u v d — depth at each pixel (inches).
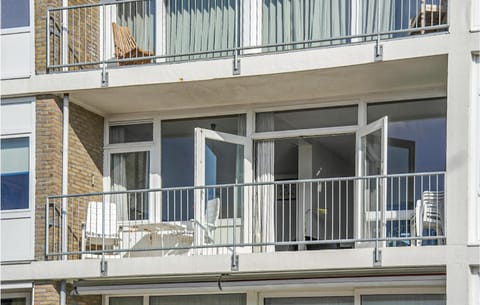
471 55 583.8
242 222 674.8
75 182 677.9
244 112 695.7
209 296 666.2
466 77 580.7
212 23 696.4
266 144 689.0
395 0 657.0
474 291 567.8
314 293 640.4
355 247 641.0
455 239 569.6
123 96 677.3
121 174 714.8
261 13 682.2
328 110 679.1
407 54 596.1
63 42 679.1
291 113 688.4
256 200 679.7
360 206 637.9
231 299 660.7
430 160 649.6
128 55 690.2
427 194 601.0
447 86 606.9
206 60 641.6
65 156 663.8
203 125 706.8
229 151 682.2
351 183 676.7
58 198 650.2
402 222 636.1
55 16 675.4
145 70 651.5
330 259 594.2
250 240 673.6
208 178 669.9
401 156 656.4
